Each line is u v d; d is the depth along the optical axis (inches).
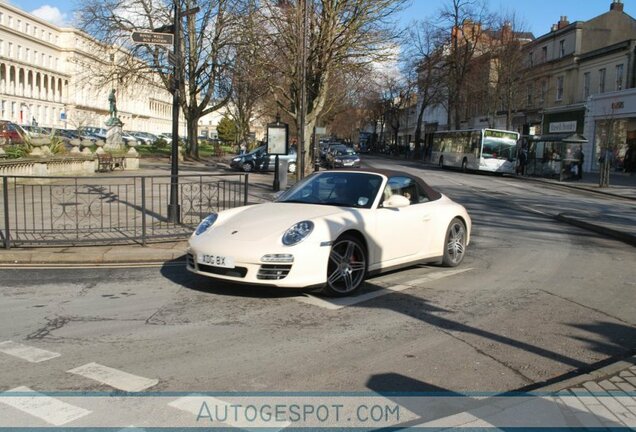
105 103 4151.1
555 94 1758.1
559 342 206.8
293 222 254.8
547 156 1326.3
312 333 209.9
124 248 356.2
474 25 2021.4
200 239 259.6
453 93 2095.2
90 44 1402.6
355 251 266.4
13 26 3449.8
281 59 847.7
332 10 805.2
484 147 1398.9
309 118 890.1
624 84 1434.5
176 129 434.0
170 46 425.4
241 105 1947.6
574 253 395.5
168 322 220.7
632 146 1376.7
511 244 426.3
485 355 191.8
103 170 1063.6
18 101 3415.4
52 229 382.6
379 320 227.5
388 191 293.4
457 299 261.9
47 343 195.9
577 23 1648.6
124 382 164.1
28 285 278.8
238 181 457.1
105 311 235.0
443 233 320.2
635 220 585.3
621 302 264.2
